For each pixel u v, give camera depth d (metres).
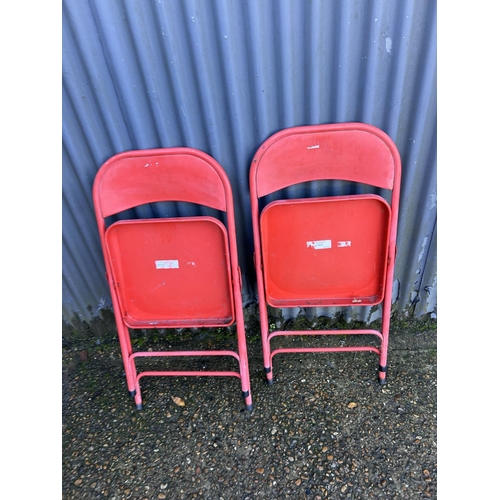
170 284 1.50
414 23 1.22
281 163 1.34
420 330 1.88
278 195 1.55
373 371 1.72
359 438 1.47
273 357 1.83
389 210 1.35
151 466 1.47
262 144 1.32
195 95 1.36
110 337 2.05
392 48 1.26
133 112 1.39
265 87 1.34
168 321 1.56
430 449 1.42
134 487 1.41
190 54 1.28
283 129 1.36
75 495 1.40
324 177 1.37
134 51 1.28
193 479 1.41
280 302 1.56
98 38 1.27
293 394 1.65
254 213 1.39
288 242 1.45
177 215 1.64
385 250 1.42
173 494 1.38
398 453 1.41
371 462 1.40
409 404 1.57
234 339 1.96
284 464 1.42
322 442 1.47
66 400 1.75
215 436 1.54
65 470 1.48
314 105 1.37
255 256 1.45
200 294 1.51
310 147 1.32
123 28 1.25
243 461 1.44
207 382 1.75
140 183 1.39
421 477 1.34
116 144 1.47
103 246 1.43
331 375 1.72
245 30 1.24
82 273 1.84
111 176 1.38
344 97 1.35
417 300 1.86
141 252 1.46
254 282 1.84
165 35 1.24
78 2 1.21
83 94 1.37
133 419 1.64
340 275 1.50
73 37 1.27
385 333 1.55
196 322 1.55
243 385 1.57
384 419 1.53
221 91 1.35
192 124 1.42
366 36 1.24
